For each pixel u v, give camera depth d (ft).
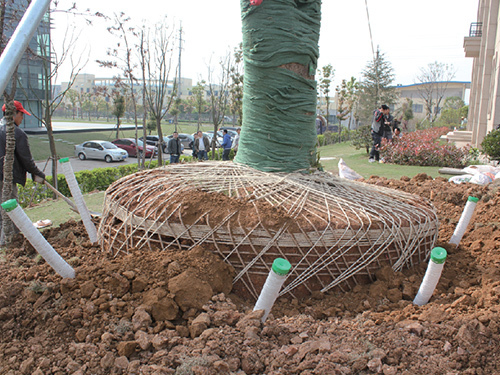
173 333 7.91
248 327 7.79
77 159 79.05
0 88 8.86
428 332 8.02
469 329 7.86
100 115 234.58
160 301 8.43
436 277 9.04
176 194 10.76
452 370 7.20
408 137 42.50
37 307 8.57
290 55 12.29
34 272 9.95
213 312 8.47
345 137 110.52
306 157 13.25
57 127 131.44
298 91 12.58
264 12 12.16
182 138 93.20
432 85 150.92
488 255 12.37
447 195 19.54
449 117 163.22
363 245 10.21
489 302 9.01
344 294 10.15
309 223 9.81
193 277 8.82
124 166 44.55
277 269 7.71
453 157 37.17
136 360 7.23
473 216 16.96
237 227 9.68
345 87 112.06
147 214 10.43
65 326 8.16
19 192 29.22
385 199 12.21
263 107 12.69
